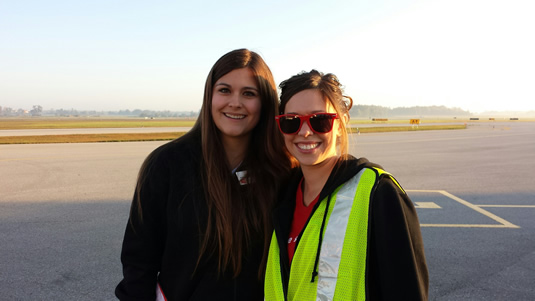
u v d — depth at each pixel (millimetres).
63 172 9141
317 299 1145
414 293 1049
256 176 1541
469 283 3299
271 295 1367
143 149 14953
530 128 40469
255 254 1492
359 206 1154
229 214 1408
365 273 1100
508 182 8305
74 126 43594
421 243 1142
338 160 1335
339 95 1370
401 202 1131
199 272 1446
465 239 4504
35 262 3699
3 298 2986
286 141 1401
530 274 3488
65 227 4824
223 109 1471
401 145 17078
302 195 1452
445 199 6668
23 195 6660
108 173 9031
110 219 5207
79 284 3248
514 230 4883
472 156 12922
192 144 1526
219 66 1476
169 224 1443
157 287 1532
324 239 1180
